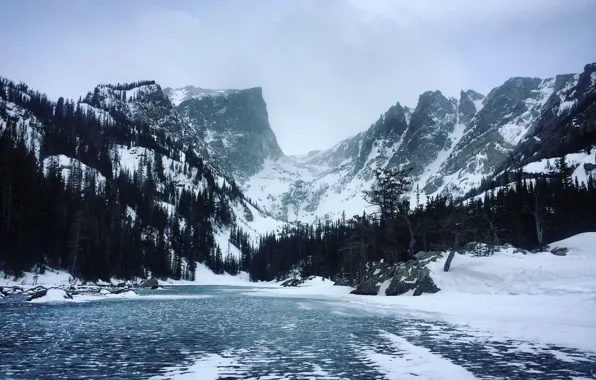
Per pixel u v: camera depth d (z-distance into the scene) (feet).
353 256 291.38
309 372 47.44
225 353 58.44
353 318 102.68
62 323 90.94
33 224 265.34
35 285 228.84
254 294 240.94
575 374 45.93
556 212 278.46
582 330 77.00
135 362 52.44
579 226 272.51
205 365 50.93
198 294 241.14
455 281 155.63
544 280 133.59
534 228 283.79
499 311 107.65
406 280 173.58
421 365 50.72
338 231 543.39
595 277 125.80
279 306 143.84
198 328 85.15
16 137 525.75
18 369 48.60
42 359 54.03
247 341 68.80
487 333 75.77
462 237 174.60
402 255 257.96
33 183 279.49
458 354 57.16
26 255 253.03
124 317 104.83
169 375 46.09
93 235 312.71
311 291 270.87
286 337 73.05
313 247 549.54
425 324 89.25
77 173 539.70
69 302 152.35
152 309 129.70
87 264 295.89
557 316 94.84
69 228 295.07
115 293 210.18
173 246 599.16
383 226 271.08
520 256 174.09
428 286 158.81
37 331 79.05
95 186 533.96
